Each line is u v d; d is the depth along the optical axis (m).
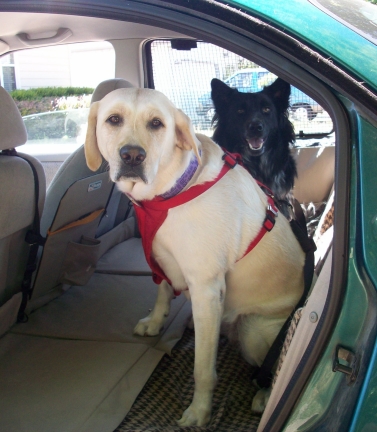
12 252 1.85
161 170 1.54
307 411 1.00
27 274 1.95
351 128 0.94
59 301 2.27
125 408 1.55
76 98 5.47
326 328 0.97
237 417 1.55
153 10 1.05
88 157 1.66
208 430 1.49
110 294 2.36
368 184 0.93
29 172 1.76
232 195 1.66
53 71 6.11
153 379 1.74
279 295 1.78
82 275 2.29
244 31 1.00
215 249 1.58
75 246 2.18
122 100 1.50
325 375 0.98
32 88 6.04
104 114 1.54
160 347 1.90
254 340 1.78
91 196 2.12
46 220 2.13
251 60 1.01
